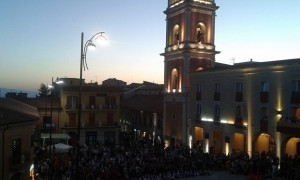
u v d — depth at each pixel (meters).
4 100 31.39
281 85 33.34
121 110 80.56
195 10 49.38
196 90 46.94
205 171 30.61
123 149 40.34
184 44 49.00
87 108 56.06
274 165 28.33
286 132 31.27
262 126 35.28
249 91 37.31
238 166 30.66
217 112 42.81
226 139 40.81
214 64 50.69
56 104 54.97
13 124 23.69
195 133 47.22
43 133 48.09
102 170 28.17
